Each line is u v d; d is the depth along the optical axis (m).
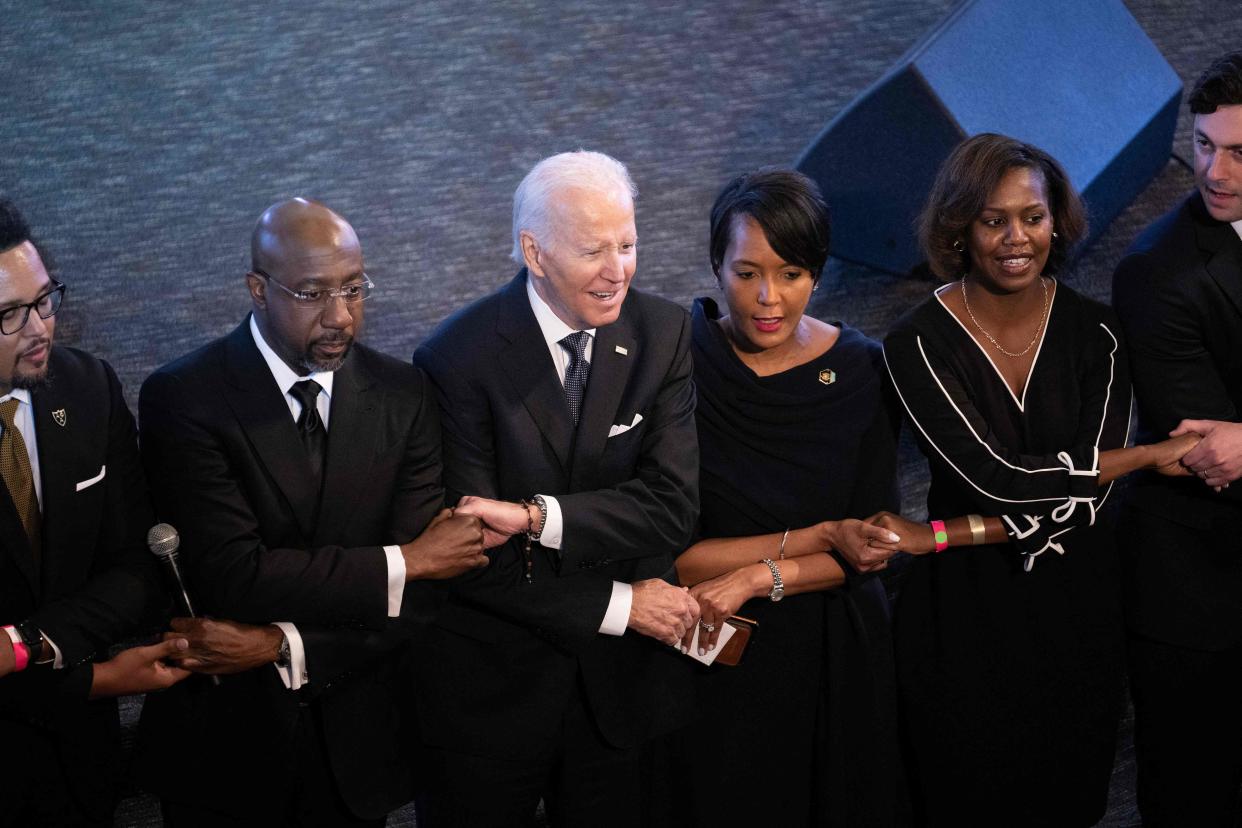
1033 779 10.61
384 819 9.33
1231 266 10.26
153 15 17.16
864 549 9.75
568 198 8.44
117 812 10.23
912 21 17.19
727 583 9.74
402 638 8.75
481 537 8.74
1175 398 10.52
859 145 13.78
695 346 10.12
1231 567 10.88
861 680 10.20
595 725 9.48
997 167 9.75
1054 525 10.08
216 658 8.41
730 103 15.98
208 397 8.32
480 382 8.93
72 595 8.40
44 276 7.82
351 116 15.84
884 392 10.36
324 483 8.50
